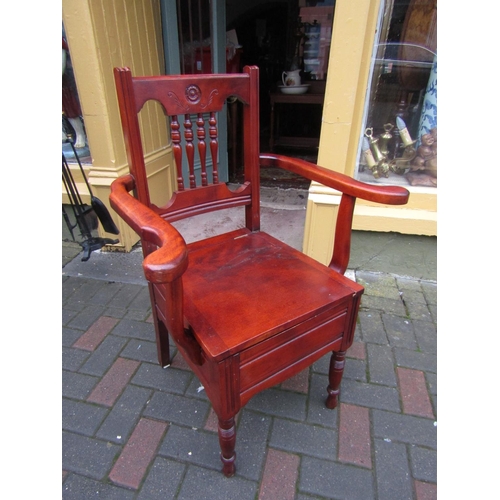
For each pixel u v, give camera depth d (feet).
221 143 9.04
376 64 5.37
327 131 5.28
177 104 3.45
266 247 4.07
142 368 4.61
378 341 5.03
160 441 3.74
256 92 3.85
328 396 3.99
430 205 5.90
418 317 5.49
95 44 5.41
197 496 3.27
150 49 6.73
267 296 3.17
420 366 4.64
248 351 2.71
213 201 4.04
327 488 3.33
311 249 6.20
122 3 5.82
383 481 3.39
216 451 3.65
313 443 3.72
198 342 2.71
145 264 2.00
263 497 3.26
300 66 13.20
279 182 10.75
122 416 4.00
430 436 3.78
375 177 6.13
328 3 12.13
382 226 6.05
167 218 3.76
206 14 7.56
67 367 4.61
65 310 5.62
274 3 13.14
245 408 4.10
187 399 4.21
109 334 5.16
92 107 5.87
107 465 3.52
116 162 6.35
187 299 3.12
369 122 5.77
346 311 3.32
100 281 6.34
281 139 13.99
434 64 5.47
